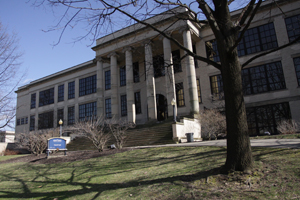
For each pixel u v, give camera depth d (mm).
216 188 5562
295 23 22500
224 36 6629
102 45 29328
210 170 6918
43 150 22406
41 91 44219
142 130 21844
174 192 5742
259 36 24016
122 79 32969
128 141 20344
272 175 5844
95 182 8047
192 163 8688
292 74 22031
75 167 11320
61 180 9031
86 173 9656
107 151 15148
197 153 10398
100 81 29484
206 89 25750
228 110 6371
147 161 10383
